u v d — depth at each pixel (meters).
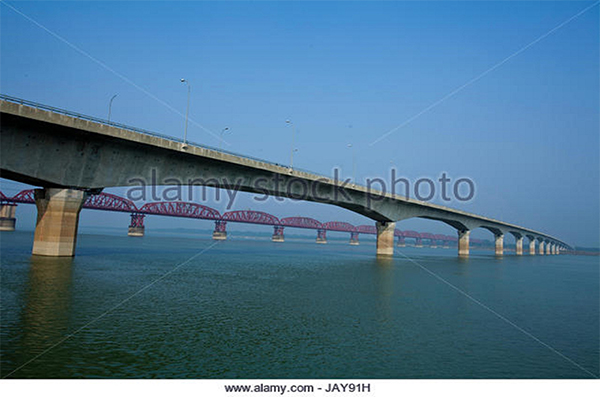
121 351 14.80
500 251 140.25
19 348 14.58
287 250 103.56
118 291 26.67
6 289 24.75
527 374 14.35
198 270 42.69
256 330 18.52
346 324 20.45
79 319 18.89
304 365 14.22
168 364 13.76
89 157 37.56
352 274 45.16
